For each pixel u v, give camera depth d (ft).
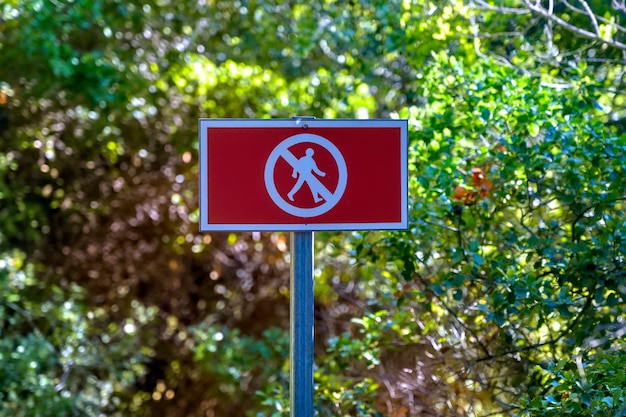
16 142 32.17
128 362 29.81
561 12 19.89
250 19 29.07
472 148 15.78
